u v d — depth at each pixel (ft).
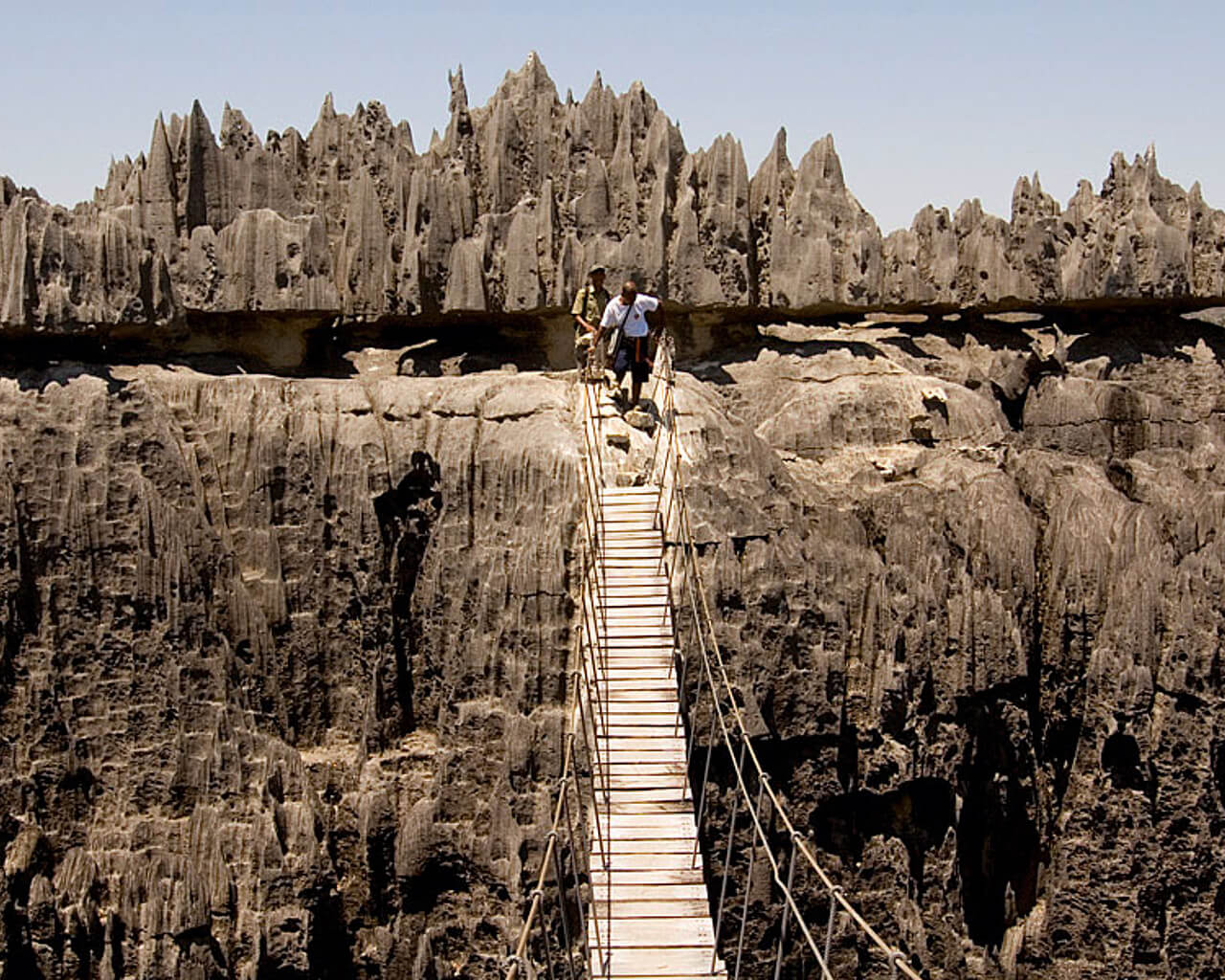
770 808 126.21
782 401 149.07
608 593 106.83
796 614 128.98
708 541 123.85
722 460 130.00
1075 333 175.94
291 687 131.13
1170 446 159.33
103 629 125.80
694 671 119.75
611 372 134.72
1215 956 139.64
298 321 144.05
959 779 136.46
